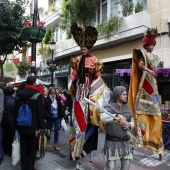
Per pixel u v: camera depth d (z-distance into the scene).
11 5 10.27
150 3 9.83
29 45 12.13
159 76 6.24
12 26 10.02
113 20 10.68
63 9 13.33
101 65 4.48
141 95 4.65
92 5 11.77
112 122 2.94
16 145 4.20
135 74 4.64
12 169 4.42
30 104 3.91
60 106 5.77
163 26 9.27
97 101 4.20
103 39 11.39
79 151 4.16
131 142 3.78
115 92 3.06
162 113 5.73
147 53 4.59
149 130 4.66
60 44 15.31
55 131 5.68
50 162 4.73
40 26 6.08
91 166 4.48
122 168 3.13
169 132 5.38
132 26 9.99
